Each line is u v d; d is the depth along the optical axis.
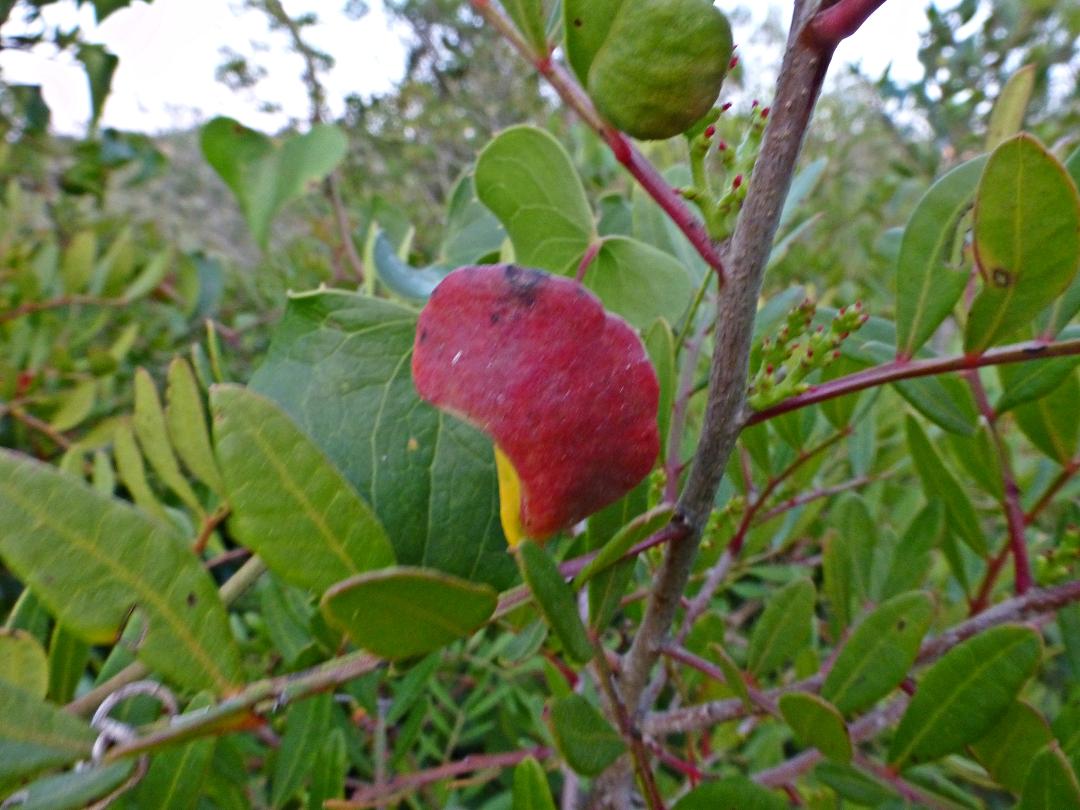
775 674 0.24
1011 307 0.08
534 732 0.21
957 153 0.36
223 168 0.18
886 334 0.12
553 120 0.39
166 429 0.11
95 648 0.19
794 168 0.06
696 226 0.07
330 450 0.08
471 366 0.06
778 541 0.19
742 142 0.08
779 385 0.08
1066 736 0.11
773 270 0.38
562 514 0.06
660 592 0.09
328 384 0.09
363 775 0.21
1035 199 0.07
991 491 0.12
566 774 0.15
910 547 0.15
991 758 0.10
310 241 0.48
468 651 0.22
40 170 0.37
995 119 0.13
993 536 0.19
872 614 0.10
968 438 0.12
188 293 0.32
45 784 0.06
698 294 0.12
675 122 0.06
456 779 0.21
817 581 0.25
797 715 0.09
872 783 0.11
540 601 0.06
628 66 0.06
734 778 0.09
